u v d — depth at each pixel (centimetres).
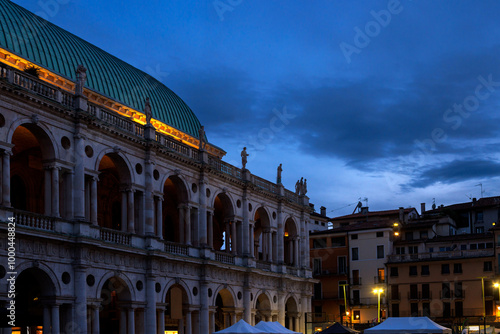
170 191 7519
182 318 6706
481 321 9500
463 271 9981
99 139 5719
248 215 7944
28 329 5859
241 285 7656
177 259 6450
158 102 7556
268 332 5238
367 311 10612
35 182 5841
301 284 9112
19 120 4922
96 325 5438
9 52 5478
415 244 10794
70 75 6181
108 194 6731
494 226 9950
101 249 5494
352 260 10938
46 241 4984
